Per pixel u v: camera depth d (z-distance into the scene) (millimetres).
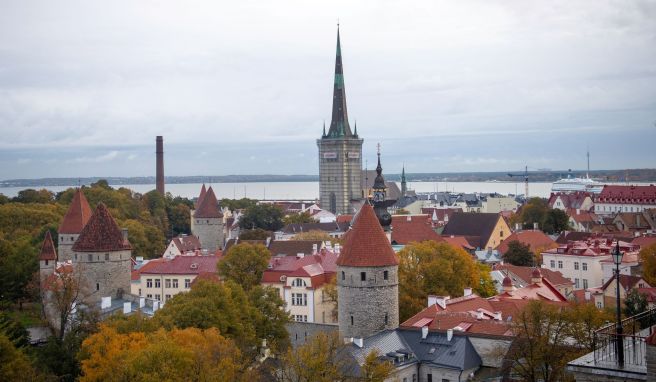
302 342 116375
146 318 96500
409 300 121562
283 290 140375
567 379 60094
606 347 35094
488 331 84938
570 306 83750
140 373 70188
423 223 196750
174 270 156625
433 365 83000
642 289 118375
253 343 103438
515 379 73438
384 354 83750
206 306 97438
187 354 72875
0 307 146500
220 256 161625
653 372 29969
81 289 121125
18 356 79312
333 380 73000
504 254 186625
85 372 81750
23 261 160250
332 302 140125
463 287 128250
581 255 164500
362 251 98625
